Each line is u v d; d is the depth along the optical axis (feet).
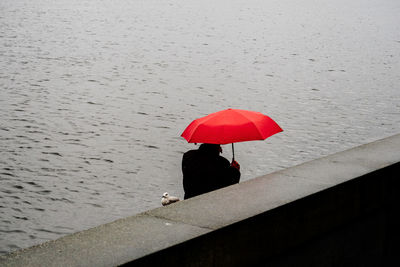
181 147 69.31
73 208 49.93
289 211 10.17
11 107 87.92
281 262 10.30
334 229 11.43
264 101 97.45
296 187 10.97
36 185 54.95
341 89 108.06
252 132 15.05
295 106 93.30
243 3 313.53
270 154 66.08
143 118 83.61
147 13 252.83
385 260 13.37
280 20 238.07
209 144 14.99
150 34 188.65
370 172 12.04
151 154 66.28
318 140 72.84
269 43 174.19
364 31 204.85
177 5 292.20
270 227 9.85
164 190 55.06
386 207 12.93
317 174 11.85
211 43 171.73
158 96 100.07
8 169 59.21
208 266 8.90
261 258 9.80
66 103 92.63
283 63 139.54
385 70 130.41
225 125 15.07
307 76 122.42
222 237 9.03
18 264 7.77
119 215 48.93
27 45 157.89
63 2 286.87
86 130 76.02
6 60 134.10
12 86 105.29
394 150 13.84
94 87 107.45
